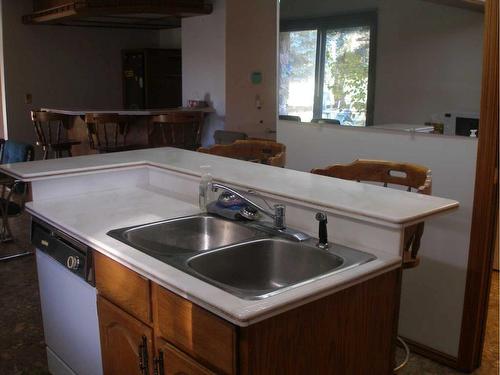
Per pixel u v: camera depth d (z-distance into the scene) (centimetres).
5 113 701
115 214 209
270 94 639
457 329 253
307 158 335
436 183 262
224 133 534
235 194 194
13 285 352
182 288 135
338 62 307
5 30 684
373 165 238
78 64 749
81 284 195
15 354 266
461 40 243
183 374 144
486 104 226
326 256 162
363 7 290
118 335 175
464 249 246
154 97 737
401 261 160
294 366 137
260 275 176
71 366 219
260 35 618
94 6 551
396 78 276
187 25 646
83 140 604
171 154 286
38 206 222
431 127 262
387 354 167
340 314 146
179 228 200
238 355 125
